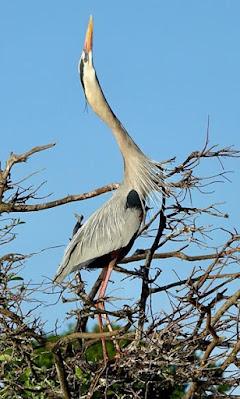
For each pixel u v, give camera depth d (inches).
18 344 467.2
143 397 511.8
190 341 476.7
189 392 481.1
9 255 475.2
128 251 605.0
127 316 473.1
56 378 500.1
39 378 498.3
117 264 600.7
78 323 503.5
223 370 481.7
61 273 593.0
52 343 470.3
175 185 536.1
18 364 503.5
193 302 467.2
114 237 593.9
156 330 481.1
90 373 495.8
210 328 466.3
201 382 478.0
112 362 496.7
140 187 606.5
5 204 526.9
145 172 604.7
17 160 514.3
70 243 600.7
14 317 461.4
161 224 537.0
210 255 577.3
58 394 481.7
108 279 577.3
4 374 490.6
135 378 480.4
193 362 474.3
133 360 472.1
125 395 485.7
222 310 478.0
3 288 468.1
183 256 577.9
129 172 614.2
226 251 492.1
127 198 604.7
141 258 594.6
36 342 507.5
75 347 559.5
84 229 602.2
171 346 477.7
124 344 587.2
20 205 530.3
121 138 619.8
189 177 533.6
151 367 476.4
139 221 598.2
